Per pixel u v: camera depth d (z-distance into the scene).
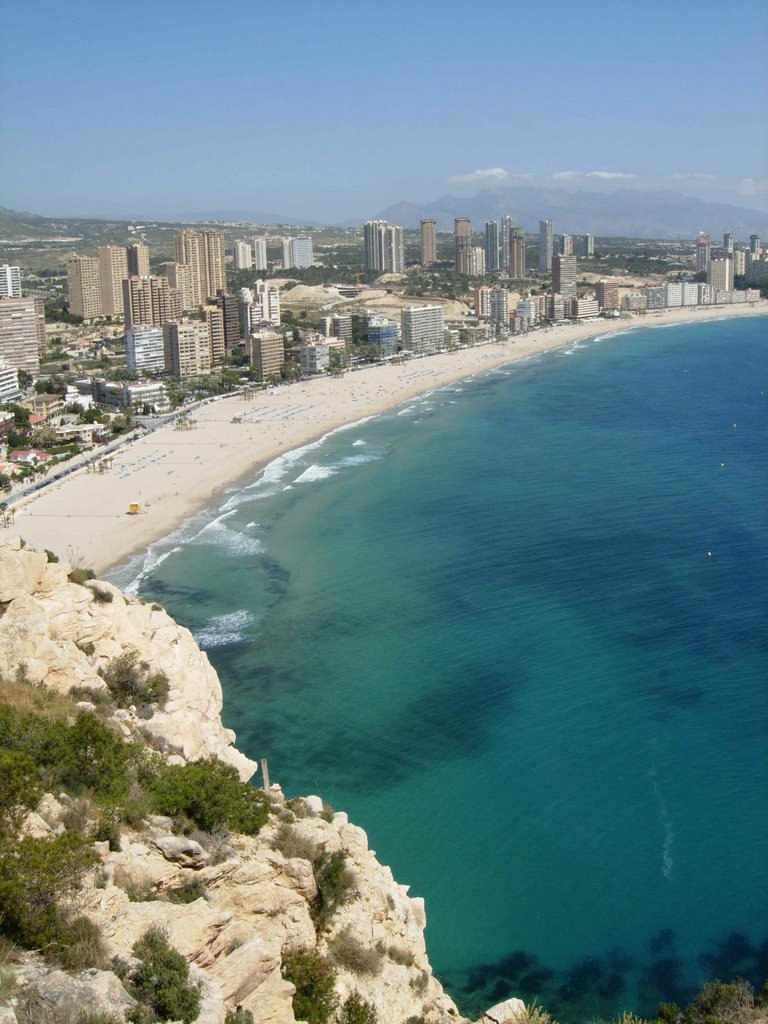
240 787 52.06
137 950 35.56
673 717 116.12
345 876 50.91
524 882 89.12
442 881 89.31
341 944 46.84
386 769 107.88
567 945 81.69
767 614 145.38
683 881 88.69
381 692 125.81
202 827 48.75
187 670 72.44
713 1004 68.75
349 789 104.12
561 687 124.88
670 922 83.94
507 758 109.06
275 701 124.44
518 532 193.12
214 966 37.34
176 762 58.53
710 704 118.81
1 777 42.31
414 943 53.47
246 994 37.47
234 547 194.00
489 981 78.00
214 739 69.12
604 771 105.88
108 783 48.09
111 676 65.81
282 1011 38.25
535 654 134.88
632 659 131.75
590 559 174.00
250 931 39.59
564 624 144.75
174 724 64.06
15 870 35.53
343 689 127.12
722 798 100.06
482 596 157.75
